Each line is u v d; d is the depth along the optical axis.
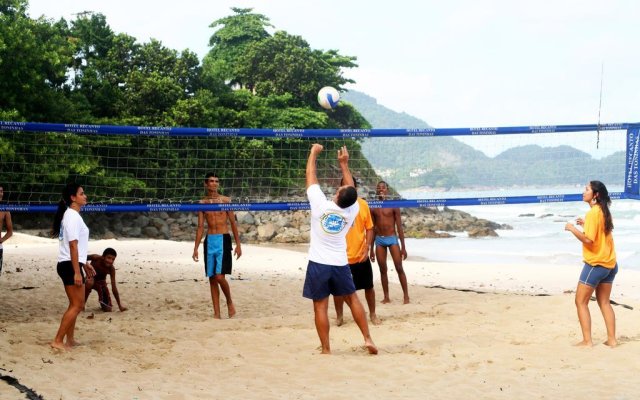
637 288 12.64
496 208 62.34
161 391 5.24
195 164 34.44
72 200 6.66
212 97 40.31
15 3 31.80
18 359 6.11
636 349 6.59
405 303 9.74
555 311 8.64
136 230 32.28
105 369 5.93
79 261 6.57
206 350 6.69
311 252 6.43
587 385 5.39
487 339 7.21
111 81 37.97
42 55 30.23
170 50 40.69
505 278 13.94
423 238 34.16
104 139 31.86
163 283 11.71
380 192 9.78
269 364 6.18
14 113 28.03
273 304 9.89
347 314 8.84
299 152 38.12
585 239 6.63
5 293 10.42
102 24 40.16
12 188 28.97
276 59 50.09
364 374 5.80
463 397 5.11
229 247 8.77
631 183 10.09
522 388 5.33
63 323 6.63
